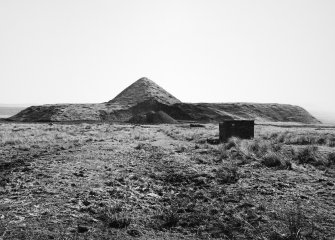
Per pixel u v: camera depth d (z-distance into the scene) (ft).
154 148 69.67
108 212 25.05
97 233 21.12
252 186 35.70
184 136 103.30
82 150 62.90
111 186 34.27
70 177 37.52
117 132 128.57
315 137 80.69
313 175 41.09
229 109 390.63
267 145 59.41
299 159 50.62
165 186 35.96
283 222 24.57
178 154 60.44
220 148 64.03
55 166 44.42
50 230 21.03
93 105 376.07
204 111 361.10
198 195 31.91
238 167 46.37
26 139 88.17
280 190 34.19
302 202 29.94
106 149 65.21
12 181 35.14
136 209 27.04
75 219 23.53
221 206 28.48
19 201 27.53
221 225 23.71
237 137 79.46
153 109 376.89
